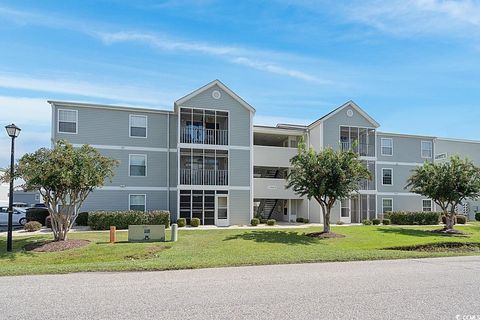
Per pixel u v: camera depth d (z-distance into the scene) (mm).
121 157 22391
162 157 23250
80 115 21750
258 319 4789
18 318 4832
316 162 16656
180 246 13570
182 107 22828
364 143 27875
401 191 29266
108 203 21906
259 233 17172
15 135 12875
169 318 4824
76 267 8508
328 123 26594
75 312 5090
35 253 12336
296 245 14180
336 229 19719
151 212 20484
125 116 22750
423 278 7531
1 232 18016
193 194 22922
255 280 7246
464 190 19500
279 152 27094
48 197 13688
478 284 6973
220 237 15820
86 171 13539
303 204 27578
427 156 30578
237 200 23516
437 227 22844
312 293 6180
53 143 20859
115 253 12328
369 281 7191
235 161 23766
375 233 18078
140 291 6301
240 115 24188
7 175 12859
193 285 6773
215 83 23656
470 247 15109
